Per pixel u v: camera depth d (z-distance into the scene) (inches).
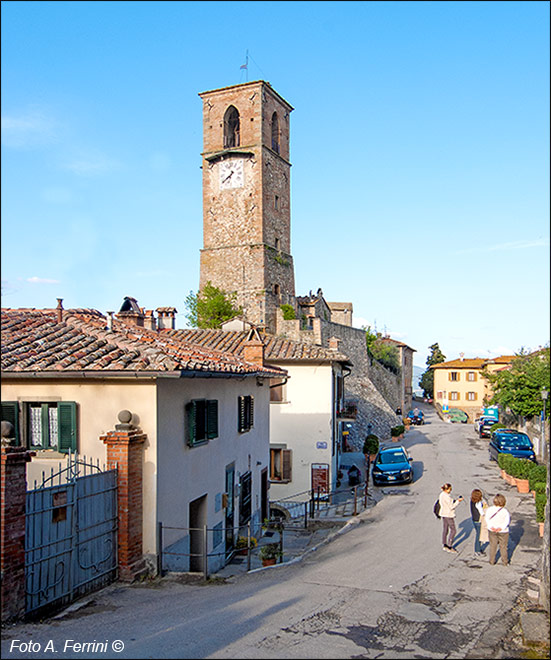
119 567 437.1
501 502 523.2
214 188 2016.5
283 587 444.5
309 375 1048.8
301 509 971.9
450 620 367.9
